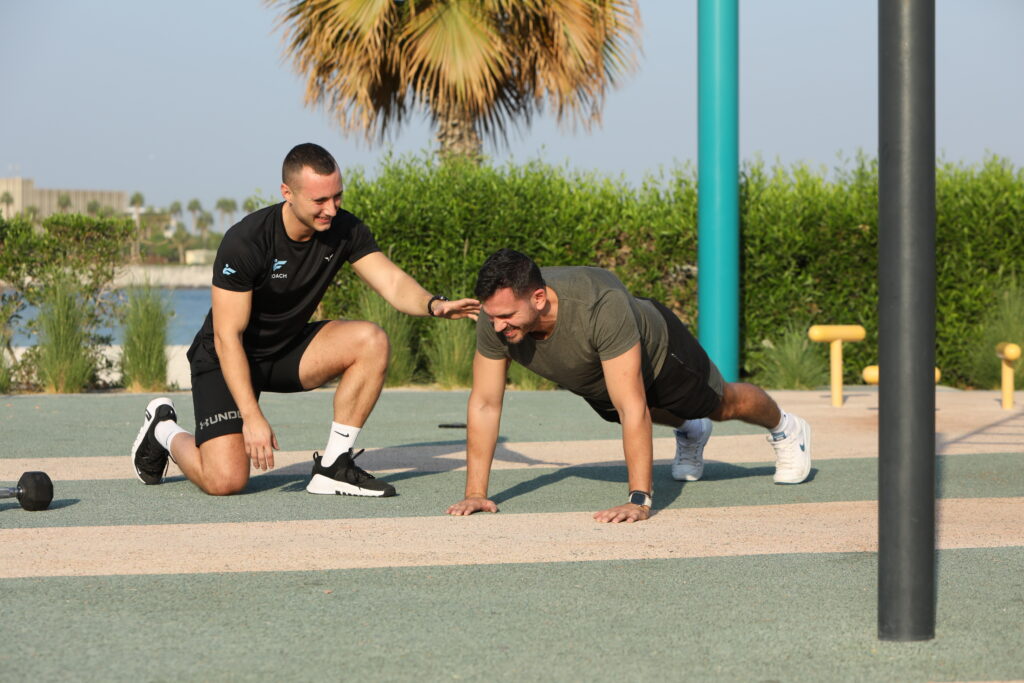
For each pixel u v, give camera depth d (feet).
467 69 41.91
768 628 9.42
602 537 13.08
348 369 15.97
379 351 15.90
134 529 13.57
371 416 26.43
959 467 18.52
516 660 8.62
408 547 12.57
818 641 9.05
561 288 13.43
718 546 12.62
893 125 8.27
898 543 8.94
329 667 8.46
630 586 10.87
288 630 9.42
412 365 35.60
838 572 11.39
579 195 35.91
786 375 34.81
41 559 11.98
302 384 16.12
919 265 8.32
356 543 12.78
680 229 35.35
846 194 35.86
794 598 10.39
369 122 44.80
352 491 15.92
